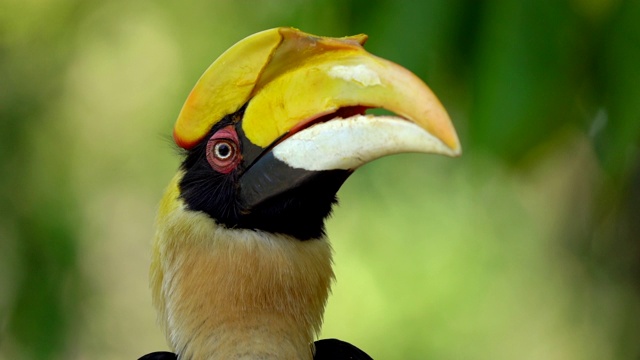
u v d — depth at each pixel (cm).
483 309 1499
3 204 1322
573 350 1454
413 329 1494
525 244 1496
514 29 923
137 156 1605
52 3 1458
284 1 1026
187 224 750
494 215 1466
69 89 1453
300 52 713
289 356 735
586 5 930
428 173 1342
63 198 1354
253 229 747
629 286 1403
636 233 1323
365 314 1499
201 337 737
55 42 1442
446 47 941
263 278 737
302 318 751
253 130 728
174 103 1369
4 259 1313
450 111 977
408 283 1488
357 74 682
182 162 775
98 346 1426
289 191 722
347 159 690
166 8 1455
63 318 1315
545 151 953
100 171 1580
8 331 1308
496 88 927
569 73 930
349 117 694
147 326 1844
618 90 935
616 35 931
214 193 746
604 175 992
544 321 1484
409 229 1438
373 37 959
